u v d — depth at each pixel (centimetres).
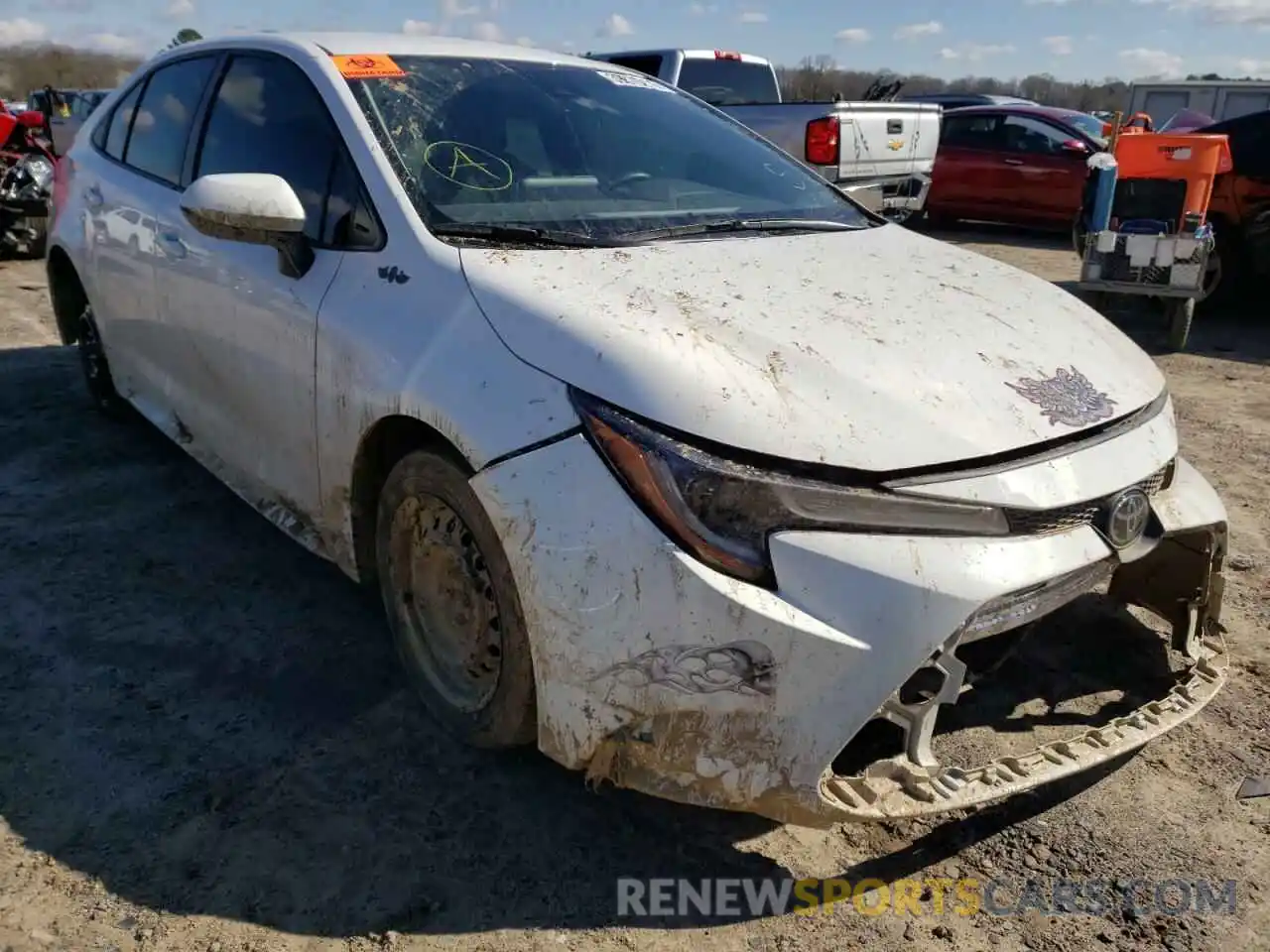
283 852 232
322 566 362
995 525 212
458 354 234
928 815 210
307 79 313
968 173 1335
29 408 516
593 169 312
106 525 389
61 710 278
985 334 246
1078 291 892
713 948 212
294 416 294
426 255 257
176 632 318
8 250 927
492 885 225
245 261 311
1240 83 1841
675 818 247
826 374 216
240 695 288
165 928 210
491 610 241
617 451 204
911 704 210
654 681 202
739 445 200
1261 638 334
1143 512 235
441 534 250
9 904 214
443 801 250
